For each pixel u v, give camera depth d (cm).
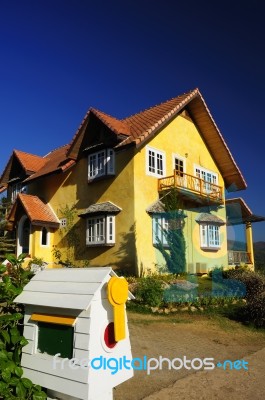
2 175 2377
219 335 757
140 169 1603
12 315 337
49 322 316
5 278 359
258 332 801
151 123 1623
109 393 303
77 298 301
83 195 1797
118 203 1608
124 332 309
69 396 310
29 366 324
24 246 2020
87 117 1731
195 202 1891
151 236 1577
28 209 1855
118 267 1541
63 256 1834
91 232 1683
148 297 999
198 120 2041
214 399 428
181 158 1883
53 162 2156
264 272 1641
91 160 1788
